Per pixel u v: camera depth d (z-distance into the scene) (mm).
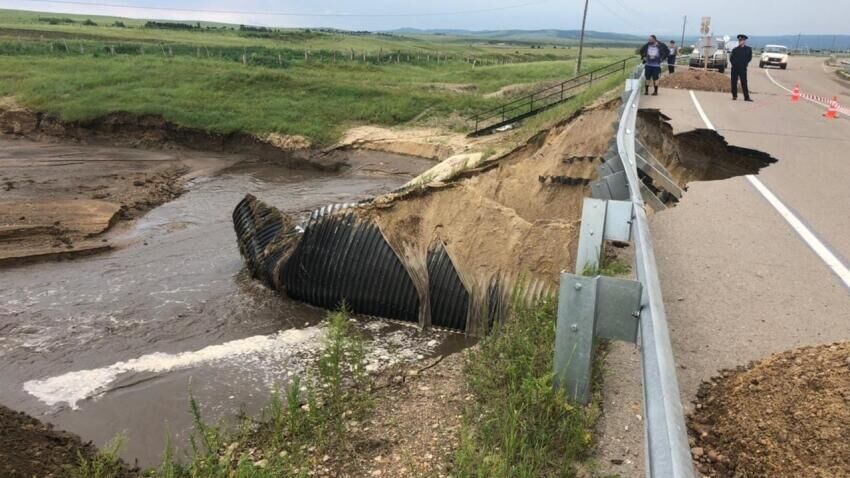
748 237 7363
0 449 5418
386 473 4219
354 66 47938
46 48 48719
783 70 44250
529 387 3889
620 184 5508
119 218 16672
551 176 10773
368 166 25281
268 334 8891
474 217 8953
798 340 4699
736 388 3779
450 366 5934
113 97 31672
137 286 11203
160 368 7953
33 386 7660
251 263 11195
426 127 29109
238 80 34625
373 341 8281
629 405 3904
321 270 9602
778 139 14219
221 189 21609
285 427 5297
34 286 11305
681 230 7656
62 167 24125
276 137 27766
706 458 3318
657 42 21922
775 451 3102
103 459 5539
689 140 10945
